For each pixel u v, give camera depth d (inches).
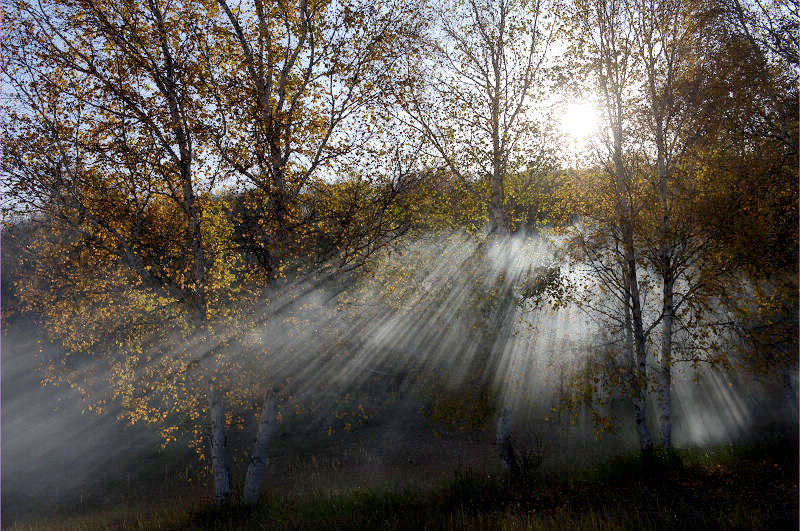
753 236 420.2
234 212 437.4
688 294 462.3
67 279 427.5
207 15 426.3
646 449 462.6
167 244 437.1
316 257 442.9
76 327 461.1
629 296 502.6
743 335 456.4
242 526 391.5
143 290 441.1
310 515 405.1
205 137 399.2
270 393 450.0
